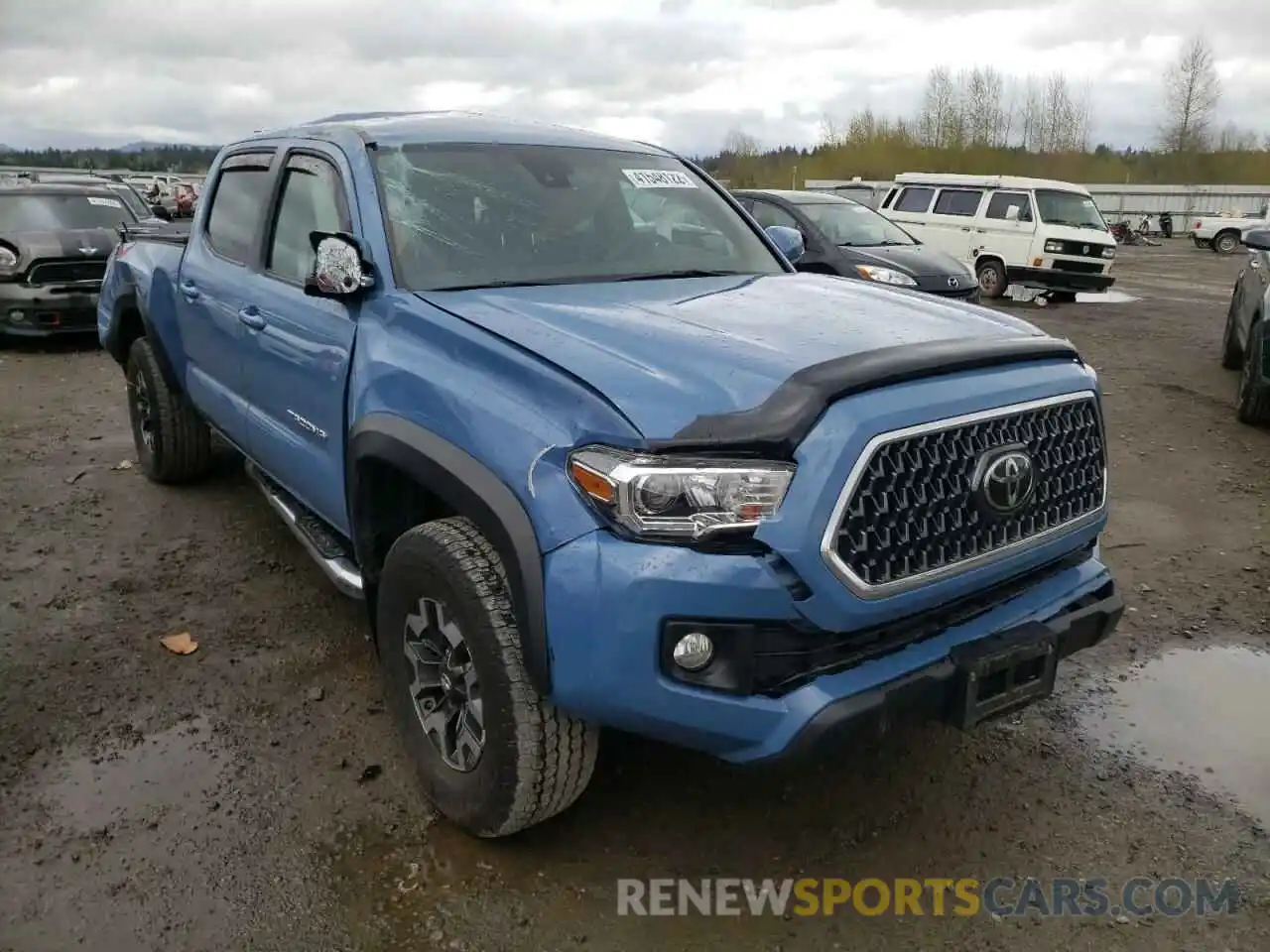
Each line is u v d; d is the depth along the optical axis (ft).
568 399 7.88
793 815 9.91
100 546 16.38
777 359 8.02
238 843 9.43
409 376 9.24
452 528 8.95
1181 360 34.81
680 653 7.43
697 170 14.35
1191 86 189.57
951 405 7.98
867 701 7.66
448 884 8.94
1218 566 16.12
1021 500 8.41
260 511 17.97
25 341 36.76
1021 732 11.41
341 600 14.52
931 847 9.49
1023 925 8.54
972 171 205.16
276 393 12.29
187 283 15.31
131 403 19.44
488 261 10.91
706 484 7.29
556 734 8.41
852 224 36.81
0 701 11.76
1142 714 11.83
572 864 9.20
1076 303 54.34
